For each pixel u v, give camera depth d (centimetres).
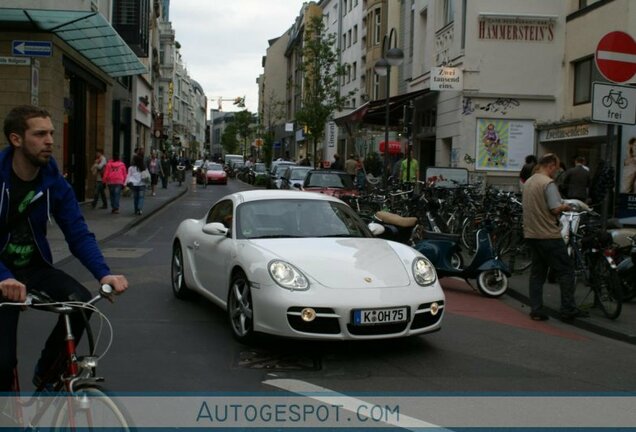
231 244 693
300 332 579
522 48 2048
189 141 13138
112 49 2038
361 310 580
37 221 362
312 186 2008
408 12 3011
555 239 791
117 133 2959
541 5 2039
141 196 2011
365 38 4553
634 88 822
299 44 7175
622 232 956
